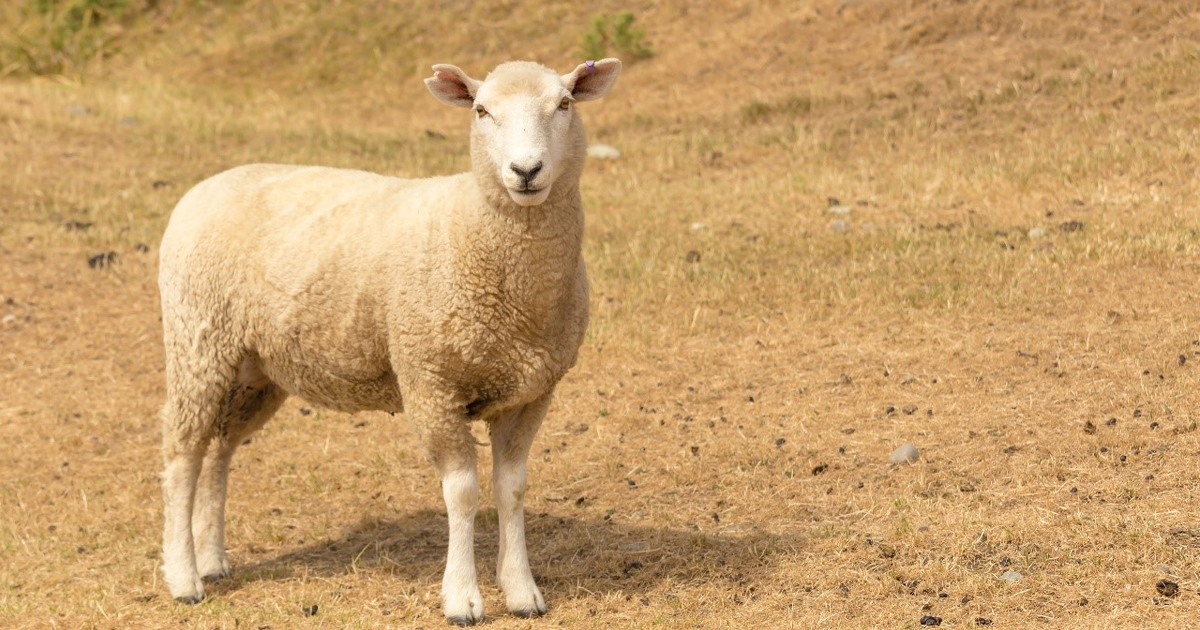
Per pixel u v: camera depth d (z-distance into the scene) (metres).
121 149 20.53
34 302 14.59
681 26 24.47
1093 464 8.94
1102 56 19.52
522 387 7.21
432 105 23.59
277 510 9.73
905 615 7.04
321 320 7.46
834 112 20.03
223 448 8.46
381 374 7.55
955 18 21.48
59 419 11.92
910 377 11.00
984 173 16.38
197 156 20.27
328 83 25.02
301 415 11.76
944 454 9.46
